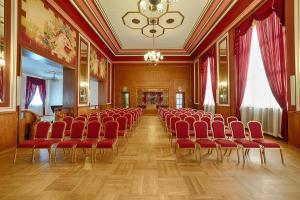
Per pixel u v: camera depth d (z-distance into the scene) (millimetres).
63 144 4656
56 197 3033
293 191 3225
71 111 9695
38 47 6910
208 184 3496
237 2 8656
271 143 4598
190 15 10594
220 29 10977
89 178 3760
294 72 5965
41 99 18859
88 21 10586
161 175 3920
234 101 9883
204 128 5230
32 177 3805
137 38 14266
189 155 5328
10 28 5652
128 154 5438
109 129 5363
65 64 8875
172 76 18234
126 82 18266
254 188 3336
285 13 6285
